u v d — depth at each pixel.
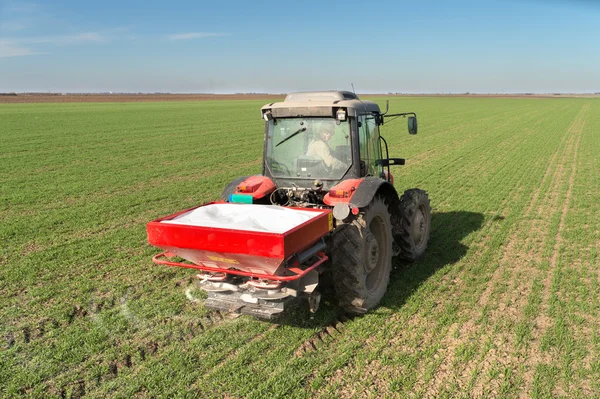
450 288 6.20
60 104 66.75
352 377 4.24
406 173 15.52
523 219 9.70
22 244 8.03
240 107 61.84
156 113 47.44
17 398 3.98
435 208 10.74
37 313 5.49
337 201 5.32
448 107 68.69
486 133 29.67
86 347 4.76
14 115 41.50
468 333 5.02
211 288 4.92
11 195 11.91
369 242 5.37
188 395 3.96
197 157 19.28
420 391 4.01
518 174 15.15
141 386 4.14
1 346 4.77
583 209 10.48
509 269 6.91
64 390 4.11
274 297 4.63
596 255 7.41
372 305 5.53
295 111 5.77
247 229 4.64
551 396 3.93
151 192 12.52
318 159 5.90
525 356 4.55
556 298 5.77
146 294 6.04
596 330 5.00
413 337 4.91
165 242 4.68
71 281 6.44
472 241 8.27
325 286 6.22
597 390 4.02
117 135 27.08
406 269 6.90
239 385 4.11
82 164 17.16
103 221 9.61
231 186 6.08
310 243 4.63
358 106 5.83
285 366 4.38
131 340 4.90
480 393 4.02
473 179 14.36
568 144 23.55
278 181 6.12
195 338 4.90
